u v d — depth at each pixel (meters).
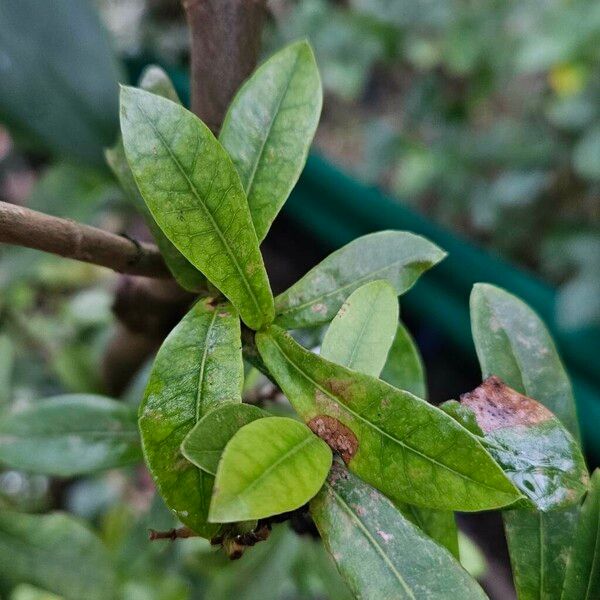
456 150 0.79
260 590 0.34
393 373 0.24
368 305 0.20
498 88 0.88
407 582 0.18
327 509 0.19
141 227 0.65
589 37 0.67
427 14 0.80
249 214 0.20
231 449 0.17
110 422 0.30
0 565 0.29
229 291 0.20
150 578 0.41
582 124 0.73
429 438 0.18
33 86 0.35
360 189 0.72
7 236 0.19
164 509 0.24
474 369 0.74
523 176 0.76
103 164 0.37
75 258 0.21
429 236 0.69
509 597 0.58
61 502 0.46
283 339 0.20
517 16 0.79
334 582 0.31
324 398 0.19
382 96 0.94
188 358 0.20
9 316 0.54
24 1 0.35
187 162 0.19
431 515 0.22
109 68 0.36
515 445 0.20
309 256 0.77
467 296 0.69
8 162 0.73
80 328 0.56
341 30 0.81
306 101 0.21
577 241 0.67
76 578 0.30
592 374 0.65
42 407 0.29
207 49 0.23
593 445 0.62
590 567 0.21
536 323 0.23
